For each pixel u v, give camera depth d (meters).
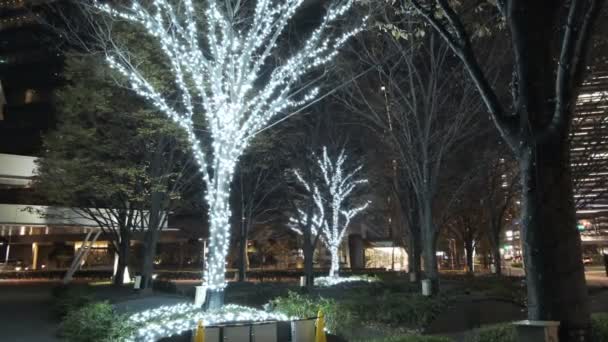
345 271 38.78
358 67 19.98
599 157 19.02
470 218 39.09
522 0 5.54
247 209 32.53
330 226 35.03
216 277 13.02
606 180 19.41
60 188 21.28
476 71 5.87
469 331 12.36
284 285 24.11
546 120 5.36
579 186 19.23
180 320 10.89
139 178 22.38
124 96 19.67
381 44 17.78
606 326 5.49
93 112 20.36
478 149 25.62
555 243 5.11
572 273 5.07
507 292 18.28
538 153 5.32
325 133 27.73
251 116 13.53
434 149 18.75
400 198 26.50
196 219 43.12
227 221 13.41
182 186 24.25
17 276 44.03
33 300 22.48
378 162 27.88
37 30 55.09
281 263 50.31
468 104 17.64
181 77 13.50
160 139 20.50
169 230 42.84
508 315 15.40
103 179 20.75
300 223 26.67
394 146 20.09
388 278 29.16
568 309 4.99
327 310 11.82
